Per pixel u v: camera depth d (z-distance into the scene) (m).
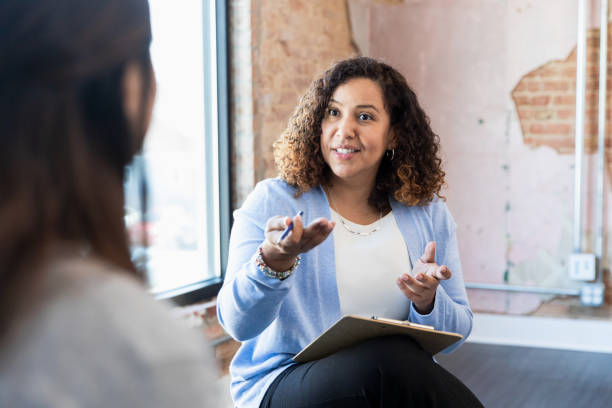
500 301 4.24
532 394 3.16
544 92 4.09
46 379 0.43
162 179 2.96
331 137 1.73
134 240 0.54
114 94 0.51
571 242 4.10
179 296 2.98
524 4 4.09
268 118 3.55
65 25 0.48
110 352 0.45
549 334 4.06
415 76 4.38
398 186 1.83
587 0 3.94
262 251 1.44
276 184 1.79
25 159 0.47
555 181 4.11
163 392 0.46
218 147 3.43
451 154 4.32
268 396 1.54
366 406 1.37
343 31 4.22
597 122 3.99
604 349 3.94
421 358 1.39
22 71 0.47
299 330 1.66
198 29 3.31
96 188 0.50
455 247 1.91
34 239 0.47
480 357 3.78
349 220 1.79
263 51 3.49
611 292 4.04
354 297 1.71
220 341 3.13
